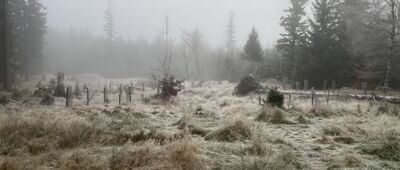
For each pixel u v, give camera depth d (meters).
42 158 6.45
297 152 7.68
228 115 13.10
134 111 13.60
